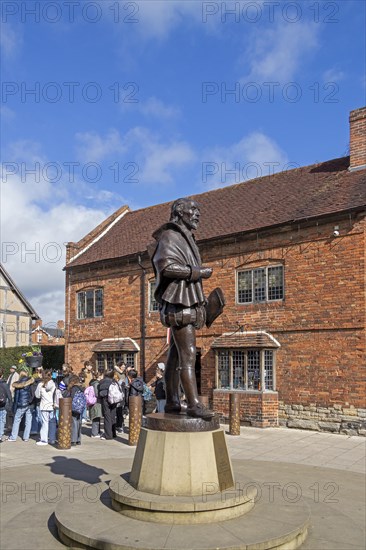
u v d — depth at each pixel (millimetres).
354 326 14477
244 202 19984
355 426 14172
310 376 15273
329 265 15156
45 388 12859
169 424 6066
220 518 5609
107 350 21016
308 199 17109
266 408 15688
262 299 16734
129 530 5332
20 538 5746
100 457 11133
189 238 6719
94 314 22594
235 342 16625
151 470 5969
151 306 20312
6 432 14883
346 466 10164
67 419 12195
